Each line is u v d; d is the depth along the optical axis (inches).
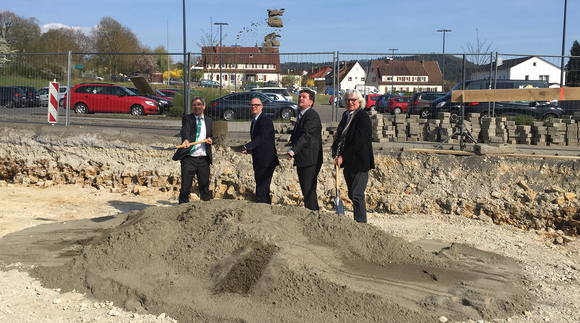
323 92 515.8
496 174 303.1
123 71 991.6
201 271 166.7
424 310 147.3
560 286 177.8
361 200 222.7
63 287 168.6
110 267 174.4
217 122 372.2
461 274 177.3
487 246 230.8
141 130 509.4
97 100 711.7
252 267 161.2
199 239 181.2
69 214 286.7
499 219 279.9
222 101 556.1
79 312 150.3
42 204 314.7
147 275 167.5
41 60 491.5
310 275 156.1
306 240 184.4
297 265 159.5
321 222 191.0
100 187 368.5
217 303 149.3
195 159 262.1
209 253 172.4
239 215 194.2
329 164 332.8
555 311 155.2
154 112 732.0
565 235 257.3
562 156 308.2
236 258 165.9
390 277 167.6
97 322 143.4
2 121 498.6
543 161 301.7
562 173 293.4
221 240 175.3
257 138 238.7
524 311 152.9
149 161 374.9
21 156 402.9
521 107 526.9
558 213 268.4
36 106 504.1
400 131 447.8
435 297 154.8
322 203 315.9
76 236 231.1
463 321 143.8
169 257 177.5
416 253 185.5
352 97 221.9
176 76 718.5
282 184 327.0
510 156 311.3
